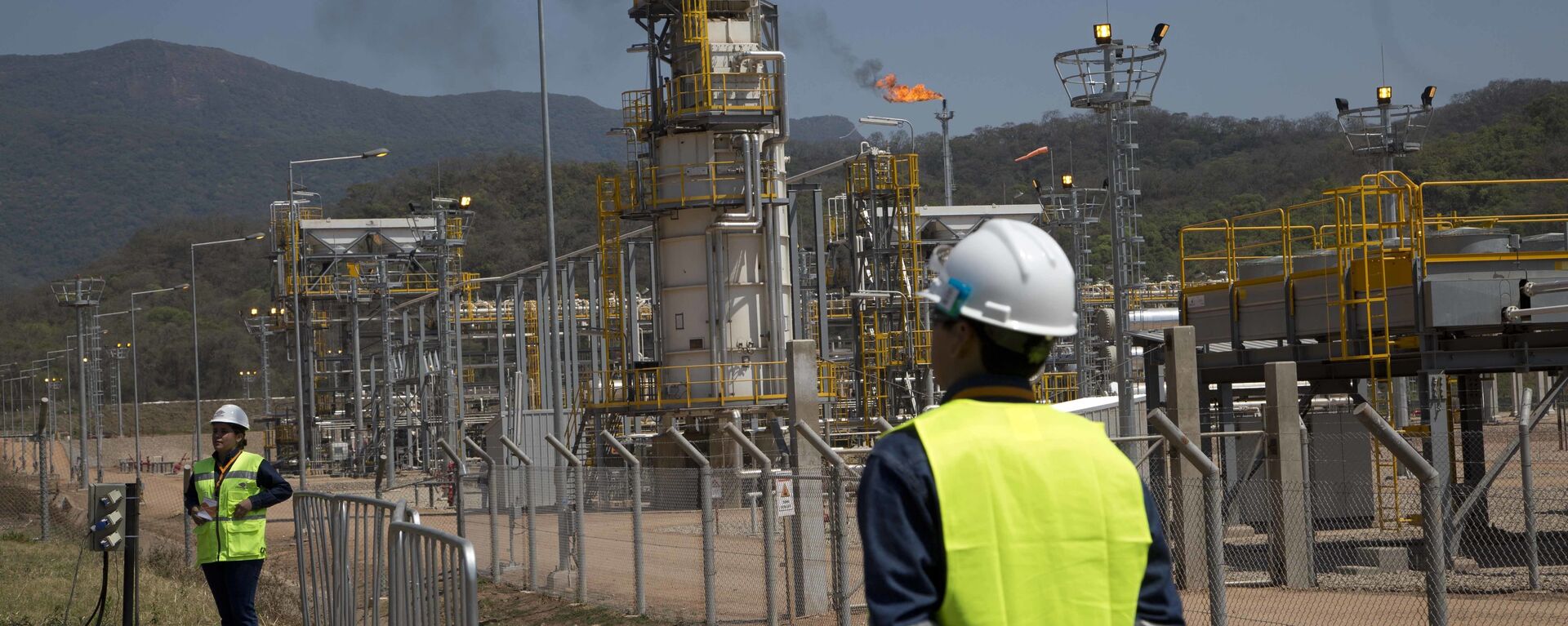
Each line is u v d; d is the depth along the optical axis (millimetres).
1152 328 46688
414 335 76562
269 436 80000
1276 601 15531
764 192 40156
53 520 36844
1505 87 195000
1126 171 25891
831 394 41312
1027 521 3471
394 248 69312
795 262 43500
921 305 45719
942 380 3801
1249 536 22719
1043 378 42844
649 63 40625
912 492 3434
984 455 3486
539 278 51125
